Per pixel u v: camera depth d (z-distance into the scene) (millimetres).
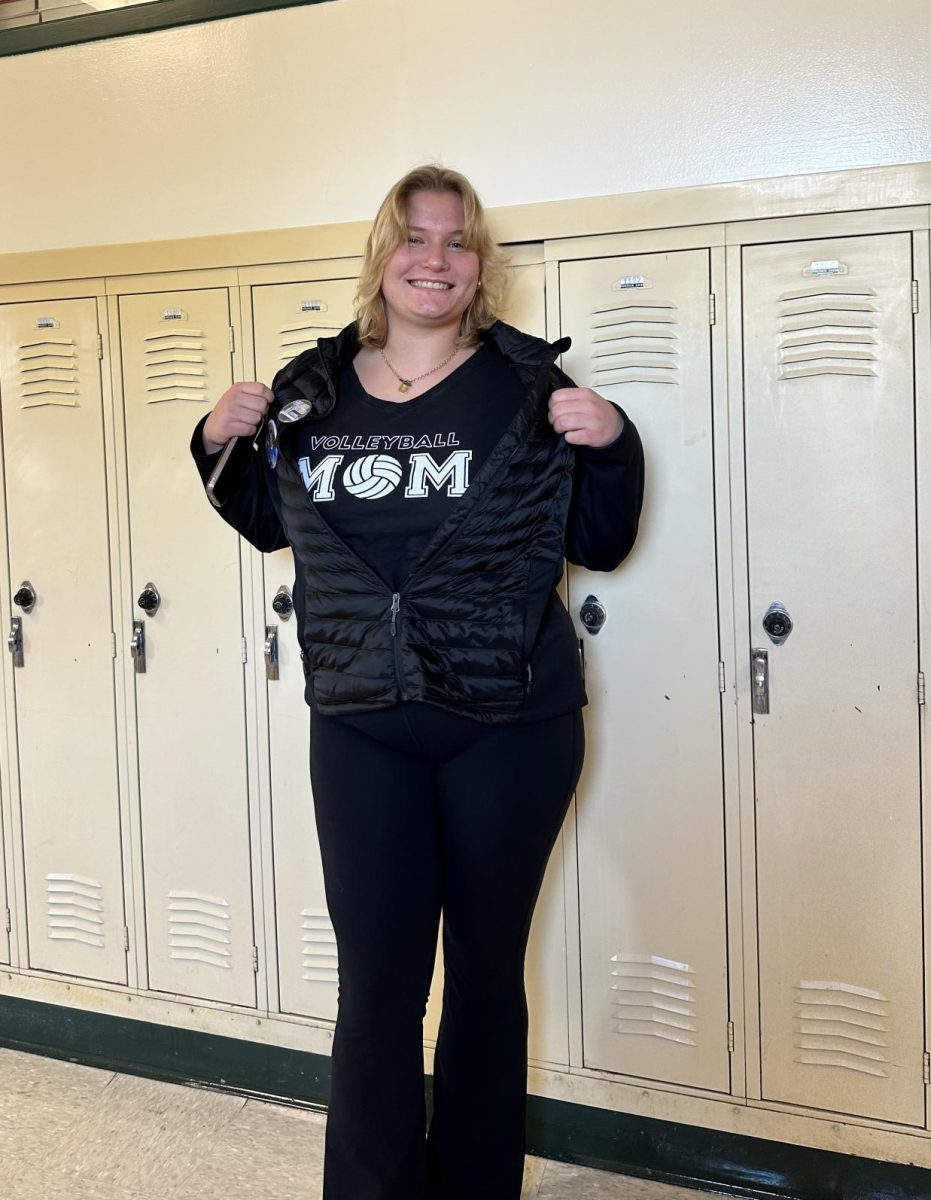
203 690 2148
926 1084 1739
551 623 1509
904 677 1712
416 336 1550
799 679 1765
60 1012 2324
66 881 2305
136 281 2127
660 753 1855
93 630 2229
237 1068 2172
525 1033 1596
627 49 1836
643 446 1823
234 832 2150
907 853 1729
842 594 1734
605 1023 1924
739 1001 1837
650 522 1829
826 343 1709
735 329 1754
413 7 1958
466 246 1525
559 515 1439
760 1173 1845
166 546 2150
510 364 1515
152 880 2229
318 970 2102
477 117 1938
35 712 2297
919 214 1645
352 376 1572
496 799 1449
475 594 1410
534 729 1473
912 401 1677
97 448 2189
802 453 1738
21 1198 1811
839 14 1714
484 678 1410
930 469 1675
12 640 2287
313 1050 2115
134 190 2188
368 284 1560
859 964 1767
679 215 1762
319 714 1537
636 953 1897
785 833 1792
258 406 1563
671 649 1836
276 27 2055
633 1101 1915
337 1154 1511
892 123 1705
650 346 1803
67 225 2246
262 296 2039
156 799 2209
